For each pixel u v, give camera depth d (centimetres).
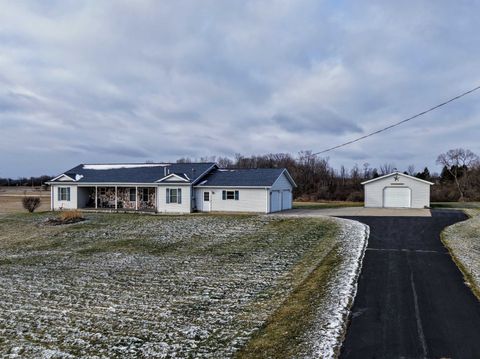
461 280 1077
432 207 3584
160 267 1503
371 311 843
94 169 3872
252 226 2378
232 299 1057
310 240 1870
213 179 3366
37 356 755
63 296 1155
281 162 7225
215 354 710
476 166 6762
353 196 5194
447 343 682
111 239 2180
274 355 671
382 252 1474
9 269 1552
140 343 791
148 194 3544
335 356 641
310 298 974
